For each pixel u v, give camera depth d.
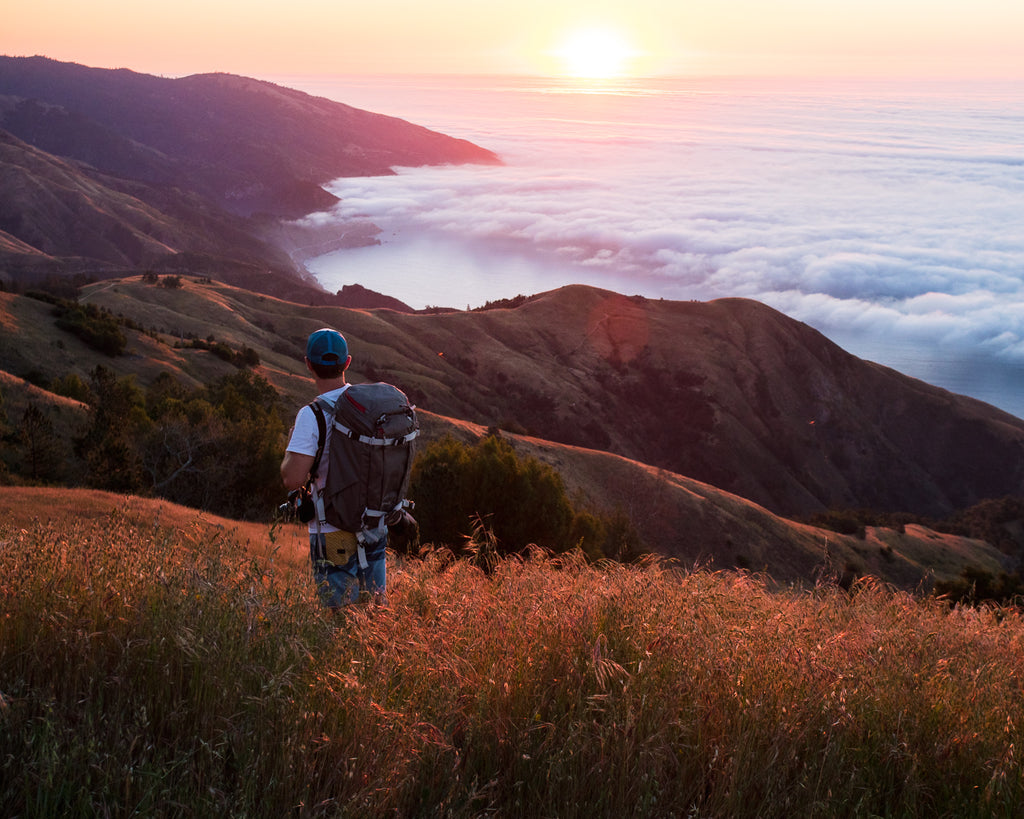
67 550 2.97
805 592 4.62
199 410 38.78
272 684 2.13
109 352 81.81
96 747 1.95
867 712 2.73
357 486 3.15
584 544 25.31
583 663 2.70
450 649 2.71
